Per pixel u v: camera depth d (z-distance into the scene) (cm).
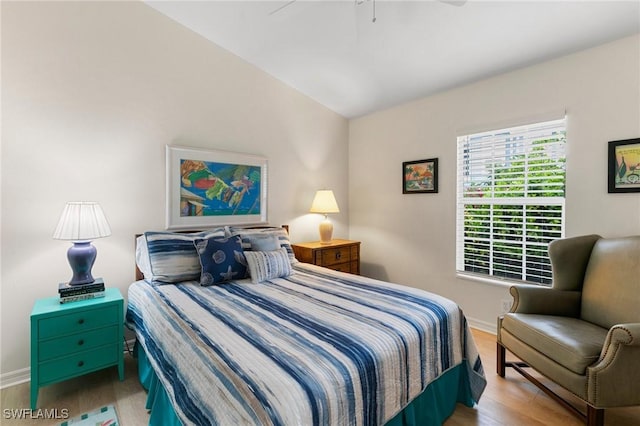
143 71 254
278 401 97
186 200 277
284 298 191
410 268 351
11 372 207
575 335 174
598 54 223
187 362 130
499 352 217
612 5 188
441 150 319
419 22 222
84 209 202
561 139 245
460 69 274
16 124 205
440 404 170
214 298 191
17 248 208
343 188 412
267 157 334
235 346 128
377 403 126
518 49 238
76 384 205
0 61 199
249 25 260
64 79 221
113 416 173
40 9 212
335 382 110
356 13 223
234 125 308
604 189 222
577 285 214
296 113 358
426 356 157
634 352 148
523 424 168
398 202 361
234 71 306
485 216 292
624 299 184
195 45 281
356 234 411
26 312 212
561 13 198
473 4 199
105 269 241
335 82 330
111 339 204
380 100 353
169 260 228
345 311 169
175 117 271
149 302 193
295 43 274
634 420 171
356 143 408
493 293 284
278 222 346
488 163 289
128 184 249
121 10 243
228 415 100
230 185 304
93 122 233
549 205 253
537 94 253
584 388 155
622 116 214
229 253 235
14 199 206
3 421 169
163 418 149
